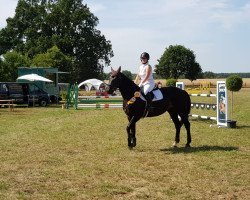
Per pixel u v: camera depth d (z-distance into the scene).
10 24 73.12
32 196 6.68
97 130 15.47
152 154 10.34
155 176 7.97
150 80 10.98
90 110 27.59
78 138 13.30
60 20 71.62
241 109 25.98
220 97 16.11
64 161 9.51
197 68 117.69
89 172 8.34
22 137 13.62
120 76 10.72
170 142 12.29
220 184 7.36
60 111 26.58
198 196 6.62
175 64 116.25
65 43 69.19
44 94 33.12
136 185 7.32
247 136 13.42
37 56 61.44
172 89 11.52
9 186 7.31
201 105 18.16
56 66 59.97
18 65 51.28
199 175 8.03
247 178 7.79
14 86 31.48
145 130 15.27
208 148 11.15
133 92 10.77
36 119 20.45
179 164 9.06
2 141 12.70
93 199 6.51
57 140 12.87
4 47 72.94
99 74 74.81
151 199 6.49
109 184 7.35
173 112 11.55
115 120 19.62
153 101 10.87
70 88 29.70
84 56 72.94
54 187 7.23
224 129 15.38
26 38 72.81
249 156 9.91
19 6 73.94
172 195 6.68
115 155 10.23
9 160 9.66
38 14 73.31
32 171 8.49
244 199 6.48
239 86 20.17
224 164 9.02
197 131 14.84
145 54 10.97
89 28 74.12
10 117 21.81
